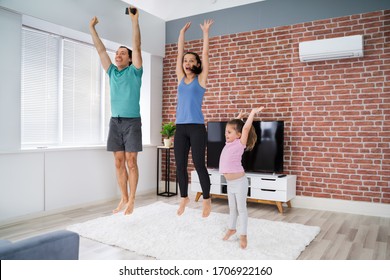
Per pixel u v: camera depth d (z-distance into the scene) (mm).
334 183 4145
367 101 3936
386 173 3842
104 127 5051
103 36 4398
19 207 3512
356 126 4000
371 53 3904
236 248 2666
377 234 3172
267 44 4582
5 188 3385
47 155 3801
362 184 3979
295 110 4383
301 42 4137
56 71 4312
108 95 5121
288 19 4422
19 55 3482
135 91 3133
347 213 4043
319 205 4238
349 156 4051
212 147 4840
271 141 4367
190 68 2689
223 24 4957
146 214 3779
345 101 4066
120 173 3318
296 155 4379
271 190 4156
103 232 3064
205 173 2730
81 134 4695
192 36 5277
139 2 5000
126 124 3141
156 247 2678
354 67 4008
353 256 2572
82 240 2904
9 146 3412
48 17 3686
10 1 3309
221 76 4977
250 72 4719
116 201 4645
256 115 4660
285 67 4449
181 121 2723
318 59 4109
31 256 1220
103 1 4391
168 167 5062
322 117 4211
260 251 2602
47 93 4203
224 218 3645
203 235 3012
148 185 5375
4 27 3340
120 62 3162
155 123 5488
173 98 5508
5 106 3371
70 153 4082
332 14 4121
